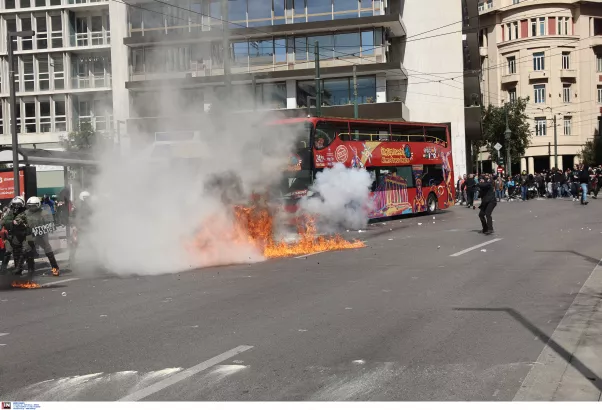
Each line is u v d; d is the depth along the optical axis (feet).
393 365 18.30
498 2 225.35
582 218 71.10
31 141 138.21
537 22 217.36
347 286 32.22
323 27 116.57
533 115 219.00
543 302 26.73
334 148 68.03
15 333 24.00
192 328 23.62
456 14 141.49
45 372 18.40
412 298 28.48
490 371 17.54
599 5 217.36
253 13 105.60
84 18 83.87
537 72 216.95
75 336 23.02
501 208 99.60
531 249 45.03
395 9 133.90
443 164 94.32
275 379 17.21
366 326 23.22
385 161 77.92
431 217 84.43
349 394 15.90
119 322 25.26
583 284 30.68
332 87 121.80
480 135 159.53
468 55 171.94
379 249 49.03
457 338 21.20
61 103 81.76
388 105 116.78
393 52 139.03
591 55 216.54
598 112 216.54
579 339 20.56
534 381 16.52
